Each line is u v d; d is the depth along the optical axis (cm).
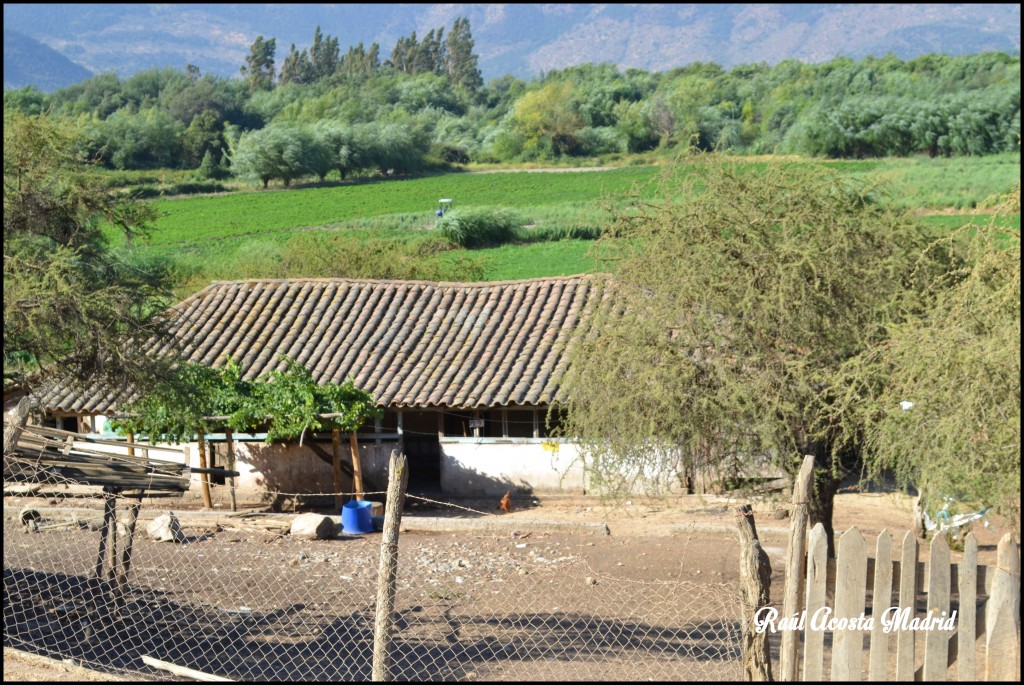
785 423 1175
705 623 1072
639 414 1233
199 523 1808
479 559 1524
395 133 8481
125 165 9275
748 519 718
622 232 1344
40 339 1376
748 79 12219
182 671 854
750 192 1288
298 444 2155
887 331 1163
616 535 1731
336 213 6162
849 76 10456
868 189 1319
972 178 5691
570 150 9738
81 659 910
